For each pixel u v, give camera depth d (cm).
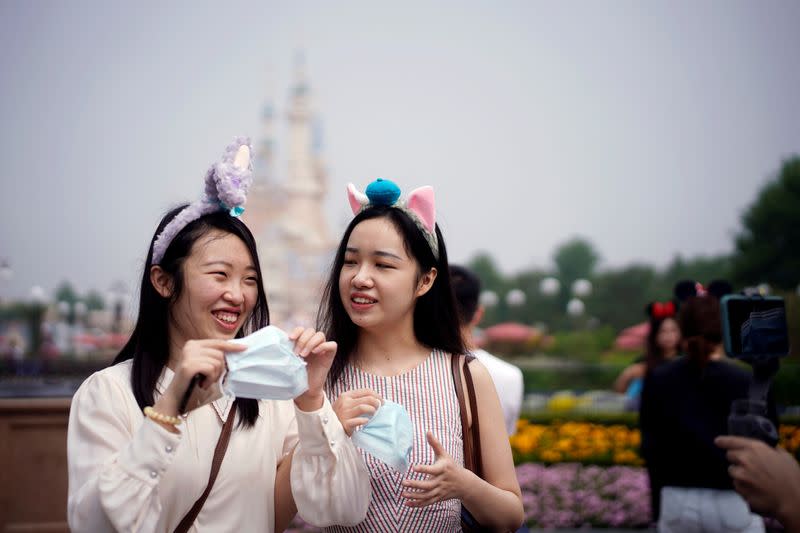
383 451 166
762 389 154
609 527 604
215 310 171
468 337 223
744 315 157
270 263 4528
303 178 4947
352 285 188
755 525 269
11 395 439
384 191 193
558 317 5066
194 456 166
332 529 186
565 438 718
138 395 169
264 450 176
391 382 192
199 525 166
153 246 177
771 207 3284
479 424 194
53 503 391
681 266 5256
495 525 181
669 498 281
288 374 153
